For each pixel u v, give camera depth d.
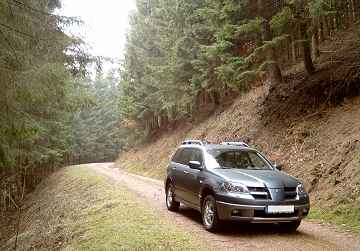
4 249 15.32
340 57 16.89
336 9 15.66
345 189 11.22
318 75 16.86
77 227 11.71
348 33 19.41
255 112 20.47
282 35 14.35
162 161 29.97
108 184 19.61
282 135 16.50
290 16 13.86
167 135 35.53
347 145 12.47
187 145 11.80
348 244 8.20
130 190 17.44
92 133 72.38
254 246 7.85
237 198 8.30
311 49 19.66
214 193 8.81
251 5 15.75
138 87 39.22
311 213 11.14
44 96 10.93
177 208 12.00
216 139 22.61
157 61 33.59
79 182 23.31
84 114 71.12
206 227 9.20
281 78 19.09
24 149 17.48
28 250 13.31
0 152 11.70
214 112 27.34
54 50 12.09
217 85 23.52
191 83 25.33
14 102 10.37
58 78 11.59
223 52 17.94
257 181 8.55
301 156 14.44
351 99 14.52
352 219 10.11
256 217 8.27
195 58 24.67
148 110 39.28
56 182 28.86
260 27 15.15
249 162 10.06
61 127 26.50
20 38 10.27
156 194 16.20
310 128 15.16
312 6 12.52
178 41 24.91
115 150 75.50
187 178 10.62
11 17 9.89
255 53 15.03
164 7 29.36
